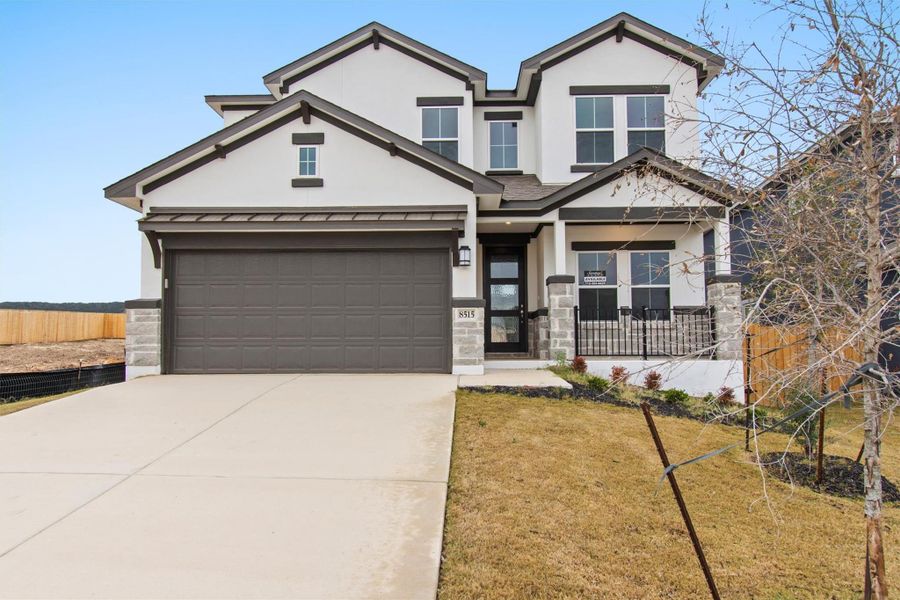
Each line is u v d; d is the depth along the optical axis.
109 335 29.11
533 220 11.05
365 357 10.01
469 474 5.14
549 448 5.95
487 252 13.38
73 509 4.34
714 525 4.54
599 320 11.44
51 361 19.31
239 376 9.67
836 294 2.96
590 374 10.28
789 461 6.39
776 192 3.41
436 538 3.90
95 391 8.36
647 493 5.03
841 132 3.17
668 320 12.10
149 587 3.25
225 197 10.18
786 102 3.19
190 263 10.08
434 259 10.11
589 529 4.24
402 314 10.05
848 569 4.01
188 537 3.88
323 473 5.11
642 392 9.26
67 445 5.91
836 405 9.28
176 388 8.58
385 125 12.78
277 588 3.26
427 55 12.75
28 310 24.42
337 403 7.61
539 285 12.73
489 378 9.46
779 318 3.43
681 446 6.52
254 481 4.92
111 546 3.75
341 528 4.04
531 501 4.64
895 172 3.07
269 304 10.05
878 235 3.03
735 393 10.12
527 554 3.79
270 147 10.25
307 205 10.20
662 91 12.04
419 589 3.27
